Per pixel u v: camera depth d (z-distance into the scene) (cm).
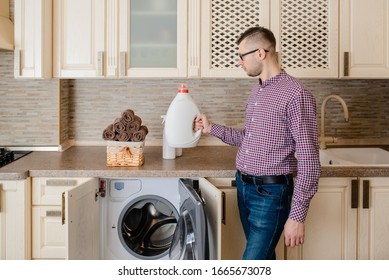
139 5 247
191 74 246
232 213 216
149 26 247
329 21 246
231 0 245
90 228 215
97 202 225
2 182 208
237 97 281
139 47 248
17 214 210
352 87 283
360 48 247
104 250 231
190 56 246
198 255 182
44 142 266
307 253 218
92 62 247
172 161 238
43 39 236
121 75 246
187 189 200
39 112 264
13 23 251
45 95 263
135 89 280
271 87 179
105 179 228
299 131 168
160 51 248
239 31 246
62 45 246
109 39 245
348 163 223
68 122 282
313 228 217
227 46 247
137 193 230
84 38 245
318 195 214
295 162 182
